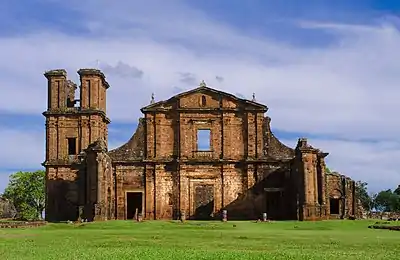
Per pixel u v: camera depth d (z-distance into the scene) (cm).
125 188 8225
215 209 8206
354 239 4266
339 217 7900
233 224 6450
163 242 3962
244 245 3697
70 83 8631
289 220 7631
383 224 6400
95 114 8219
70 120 8256
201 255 2991
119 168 8238
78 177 8112
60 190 8138
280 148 8300
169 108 8350
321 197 7619
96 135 8225
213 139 8325
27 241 3997
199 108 8325
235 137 8338
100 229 5744
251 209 8169
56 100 8312
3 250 3284
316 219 7412
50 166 8181
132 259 2823
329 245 3712
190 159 8256
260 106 8325
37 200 13200
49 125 8238
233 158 8288
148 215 8175
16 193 13050
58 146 8212
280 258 2875
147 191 8212
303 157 7506
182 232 5175
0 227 5897
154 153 8288
